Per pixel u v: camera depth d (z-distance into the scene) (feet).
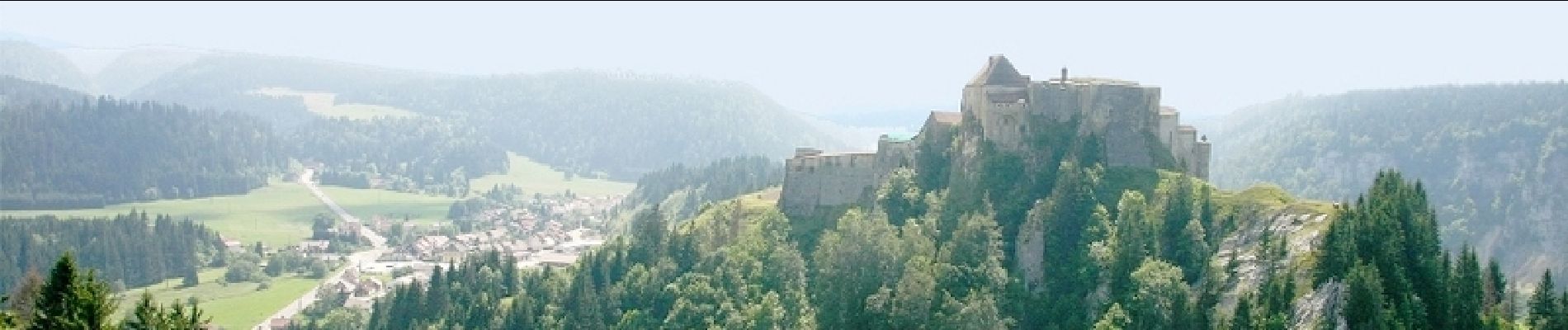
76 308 490.90
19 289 562.25
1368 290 632.79
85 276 506.07
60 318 483.92
